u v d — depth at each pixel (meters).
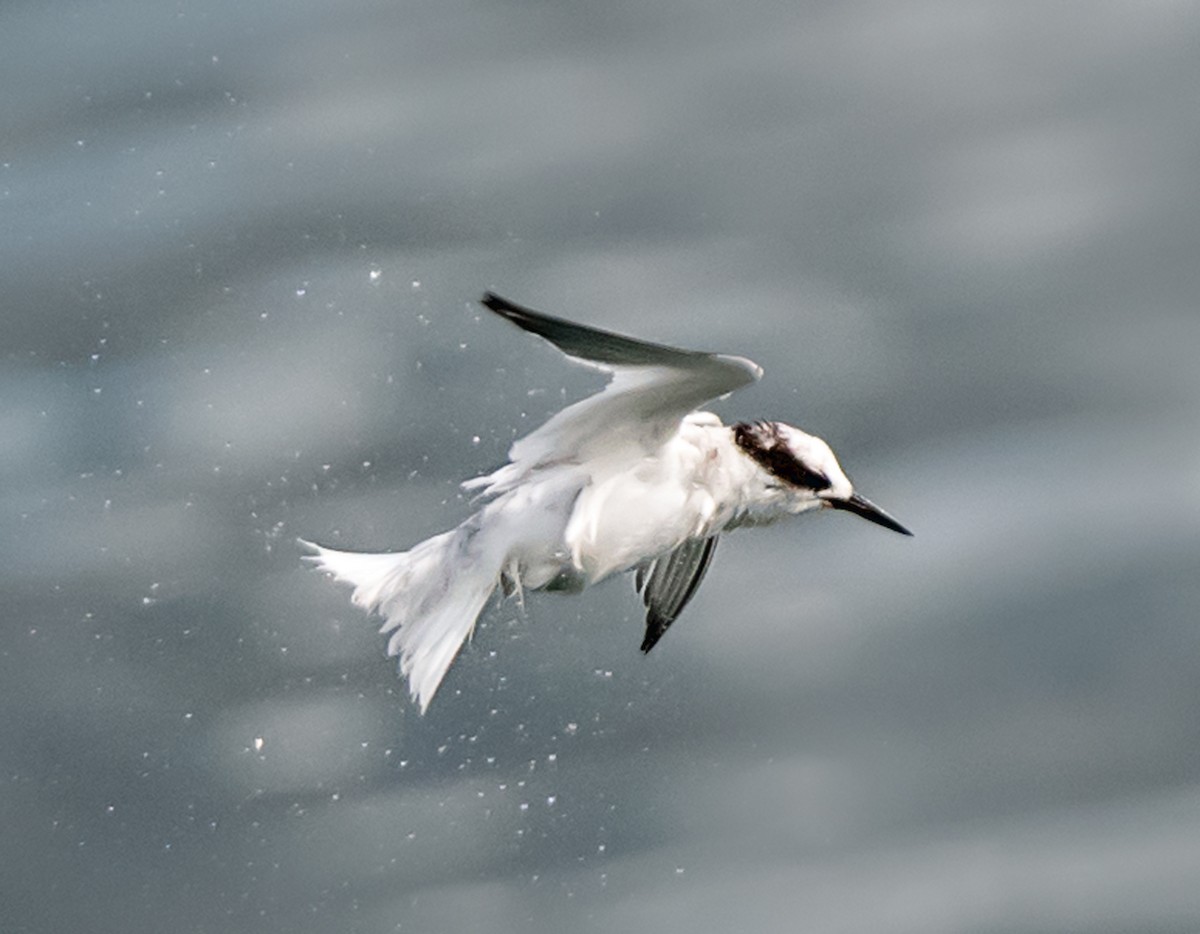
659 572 9.72
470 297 17.03
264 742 13.27
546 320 7.11
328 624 13.99
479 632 13.49
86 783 13.16
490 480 8.63
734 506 9.16
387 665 13.59
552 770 13.14
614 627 13.68
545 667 13.52
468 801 12.96
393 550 14.46
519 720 13.33
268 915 12.36
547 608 13.59
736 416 16.72
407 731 13.26
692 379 7.85
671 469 8.78
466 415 15.38
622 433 8.48
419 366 15.95
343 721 13.35
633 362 7.63
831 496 9.31
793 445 9.21
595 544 8.69
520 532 8.56
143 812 12.99
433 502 14.73
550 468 8.64
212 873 12.59
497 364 15.87
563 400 15.63
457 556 8.57
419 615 8.53
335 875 12.56
